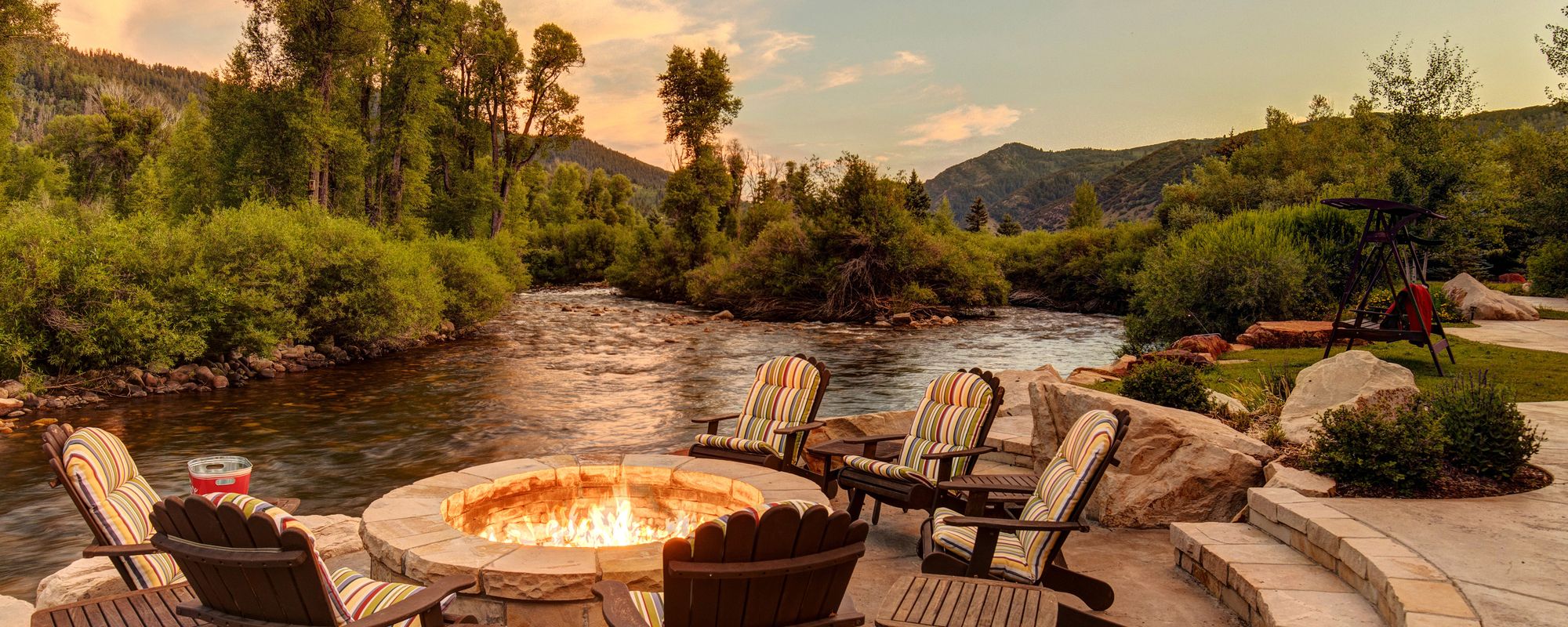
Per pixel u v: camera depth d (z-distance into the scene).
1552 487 5.84
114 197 48.59
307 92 27.08
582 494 6.02
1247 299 17.11
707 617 2.96
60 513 9.00
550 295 49.38
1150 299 19.19
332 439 12.65
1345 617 4.16
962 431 6.34
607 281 57.56
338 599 3.06
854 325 32.88
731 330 30.17
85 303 15.85
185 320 16.98
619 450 12.10
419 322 23.53
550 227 64.44
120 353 16.08
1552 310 18.41
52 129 53.84
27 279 14.95
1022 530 4.32
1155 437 6.77
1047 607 3.48
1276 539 5.48
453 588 3.24
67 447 3.66
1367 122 31.25
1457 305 17.42
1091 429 4.28
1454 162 22.58
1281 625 4.08
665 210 46.94
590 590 4.06
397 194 35.12
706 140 48.00
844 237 36.19
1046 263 45.00
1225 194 42.78
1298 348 13.81
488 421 14.02
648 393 16.83
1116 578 5.50
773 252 37.69
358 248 20.95
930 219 56.91
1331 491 5.75
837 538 3.09
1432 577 4.13
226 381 17.17
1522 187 30.06
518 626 4.09
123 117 53.56
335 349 20.91
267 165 27.36
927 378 18.75
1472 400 6.27
